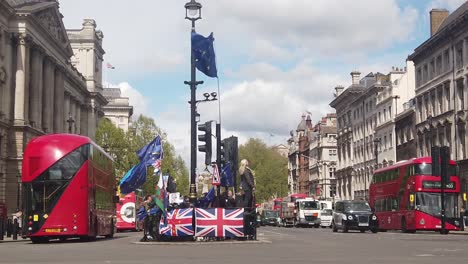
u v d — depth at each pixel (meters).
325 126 132.75
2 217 38.72
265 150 126.56
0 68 63.97
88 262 15.55
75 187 29.08
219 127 27.95
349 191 102.38
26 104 68.56
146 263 15.04
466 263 14.85
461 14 58.38
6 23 66.06
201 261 15.65
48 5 75.38
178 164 119.56
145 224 27.47
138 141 85.38
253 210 26.83
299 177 154.00
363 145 95.00
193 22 25.62
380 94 87.12
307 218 74.44
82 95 105.62
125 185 28.11
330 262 15.19
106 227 35.38
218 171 28.33
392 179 47.31
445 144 63.56
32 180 29.05
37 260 16.58
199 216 26.25
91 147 30.50
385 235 38.00
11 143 66.06
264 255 18.05
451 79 62.56
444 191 42.03
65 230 28.77
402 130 78.25
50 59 78.94
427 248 21.77
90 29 110.31
